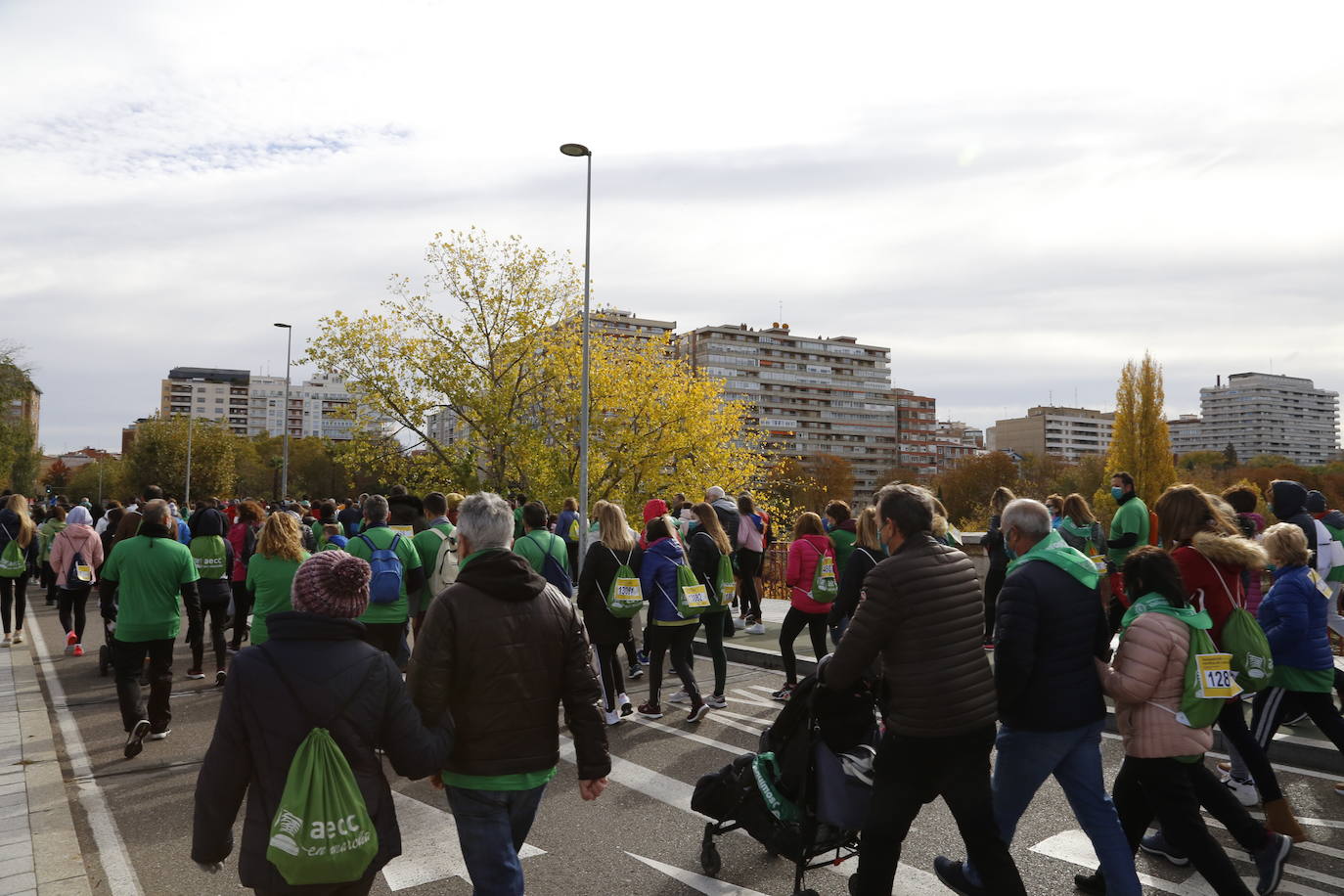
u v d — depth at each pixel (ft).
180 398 654.53
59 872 14.67
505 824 10.11
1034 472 344.08
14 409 131.13
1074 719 12.17
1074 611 12.23
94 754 22.48
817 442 565.94
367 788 8.68
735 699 28.45
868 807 11.92
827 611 27.45
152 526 22.50
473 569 10.35
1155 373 255.50
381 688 8.96
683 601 24.77
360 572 9.21
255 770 8.46
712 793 14.62
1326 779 19.44
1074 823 17.08
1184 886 14.29
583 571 25.43
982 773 11.51
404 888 14.47
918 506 12.01
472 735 10.00
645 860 15.58
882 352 595.47
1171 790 12.44
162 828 17.46
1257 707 17.38
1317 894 13.92
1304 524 22.36
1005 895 11.21
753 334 543.80
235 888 14.74
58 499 55.98
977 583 12.05
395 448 87.76
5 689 29.35
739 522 42.06
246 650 8.85
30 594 61.31
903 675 11.46
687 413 90.12
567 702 10.66
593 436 90.12
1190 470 322.75
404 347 85.30
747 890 14.32
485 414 83.87
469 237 85.30
